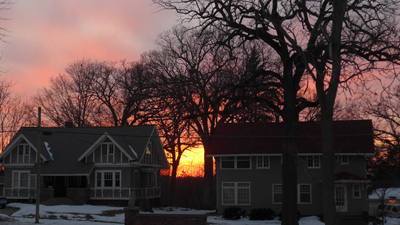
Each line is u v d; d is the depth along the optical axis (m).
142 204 50.66
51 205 46.59
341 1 16.94
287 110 27.61
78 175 49.16
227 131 48.03
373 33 19.92
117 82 68.75
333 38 17.02
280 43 27.00
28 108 72.25
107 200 49.41
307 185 44.09
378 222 38.94
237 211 43.53
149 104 62.50
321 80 17.38
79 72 70.06
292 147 27.73
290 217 27.47
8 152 51.66
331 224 16.52
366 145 42.94
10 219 32.50
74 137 54.03
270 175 45.25
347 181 40.12
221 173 46.03
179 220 22.91
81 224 33.50
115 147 49.97
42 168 49.97
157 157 57.25
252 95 29.00
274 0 24.34
